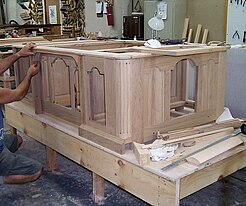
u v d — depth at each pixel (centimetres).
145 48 194
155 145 184
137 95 183
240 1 432
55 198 231
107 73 183
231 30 450
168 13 493
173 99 253
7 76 383
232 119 232
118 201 225
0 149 207
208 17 482
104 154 196
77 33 665
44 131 250
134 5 565
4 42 368
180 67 252
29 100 284
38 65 242
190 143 194
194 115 215
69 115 235
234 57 271
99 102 209
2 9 846
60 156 297
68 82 261
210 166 178
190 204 218
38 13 788
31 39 383
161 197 166
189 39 503
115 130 187
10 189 244
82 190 241
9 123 306
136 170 177
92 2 612
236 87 276
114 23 580
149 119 193
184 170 166
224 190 234
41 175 239
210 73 217
